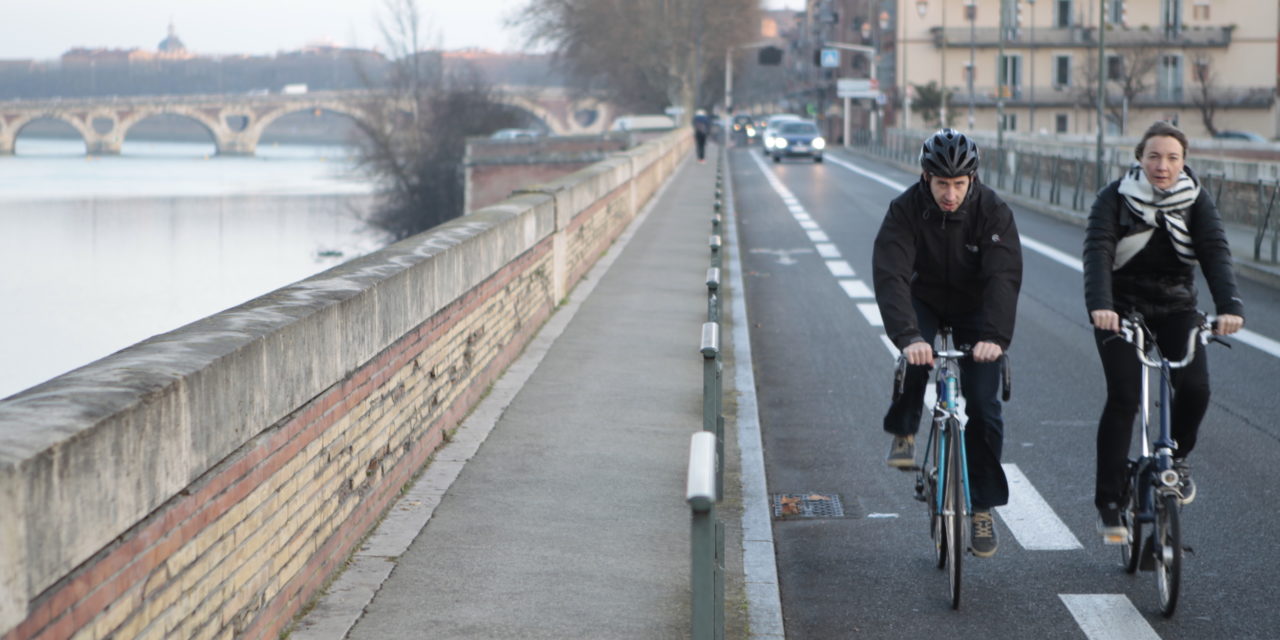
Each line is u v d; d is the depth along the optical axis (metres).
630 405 11.32
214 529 4.96
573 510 8.10
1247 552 7.81
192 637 4.75
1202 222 6.82
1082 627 6.66
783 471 9.98
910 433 7.34
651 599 6.53
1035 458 10.22
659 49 111.06
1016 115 109.00
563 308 17.16
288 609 5.96
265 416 5.54
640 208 35.09
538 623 6.14
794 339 16.34
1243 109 106.38
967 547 7.05
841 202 41.19
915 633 6.62
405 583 6.64
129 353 4.98
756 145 110.81
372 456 7.62
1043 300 19.52
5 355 47.41
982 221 6.81
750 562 7.61
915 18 110.12
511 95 154.25
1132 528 7.31
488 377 11.84
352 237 101.81
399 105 108.12
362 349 7.20
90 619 3.92
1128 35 107.25
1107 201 6.93
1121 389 7.04
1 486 3.34
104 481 3.95
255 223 104.75
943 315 7.21
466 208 88.56
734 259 24.30
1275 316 17.91
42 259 76.31
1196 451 10.31
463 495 8.34
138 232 94.75
